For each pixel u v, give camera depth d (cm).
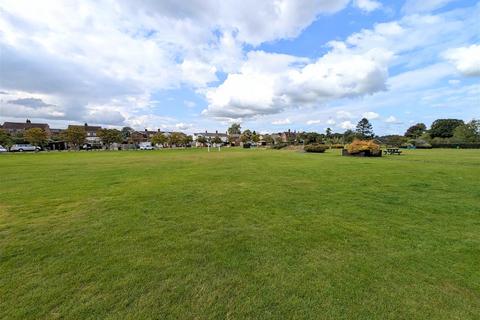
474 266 338
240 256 370
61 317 245
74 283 301
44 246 405
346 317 244
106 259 360
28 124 8806
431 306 259
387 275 317
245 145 7494
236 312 253
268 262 352
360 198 721
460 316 245
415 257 364
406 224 504
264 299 272
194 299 272
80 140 6850
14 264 347
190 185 935
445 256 367
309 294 279
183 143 9700
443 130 8244
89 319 242
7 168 1602
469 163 1714
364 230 472
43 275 319
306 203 669
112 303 265
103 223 514
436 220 527
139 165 1767
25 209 620
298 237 440
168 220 533
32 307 258
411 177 1091
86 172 1366
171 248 397
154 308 258
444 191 805
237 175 1197
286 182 992
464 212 580
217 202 682
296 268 336
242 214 574
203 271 329
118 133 7831
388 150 3144
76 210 610
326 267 338
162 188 879
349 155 2698
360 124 9894
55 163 1995
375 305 261
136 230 475
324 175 1177
